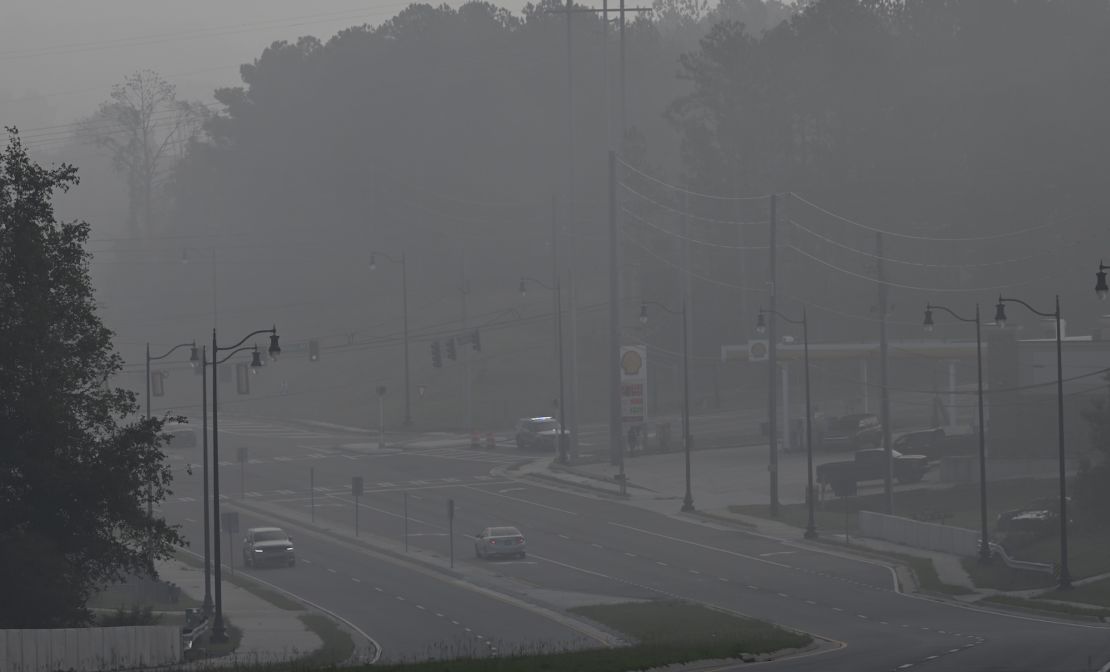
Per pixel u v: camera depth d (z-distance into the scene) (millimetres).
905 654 63188
